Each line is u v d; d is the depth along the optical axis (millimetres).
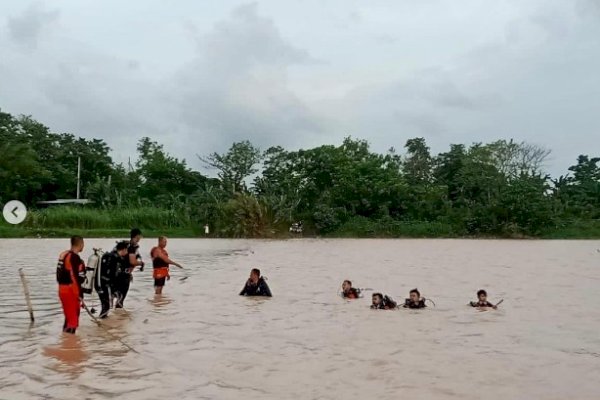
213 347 10594
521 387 8219
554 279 22312
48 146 81875
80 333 11758
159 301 16328
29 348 10414
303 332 12039
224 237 62188
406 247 44938
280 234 64250
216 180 83562
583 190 84125
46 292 17734
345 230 66875
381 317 13891
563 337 11664
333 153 76250
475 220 66188
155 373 8844
